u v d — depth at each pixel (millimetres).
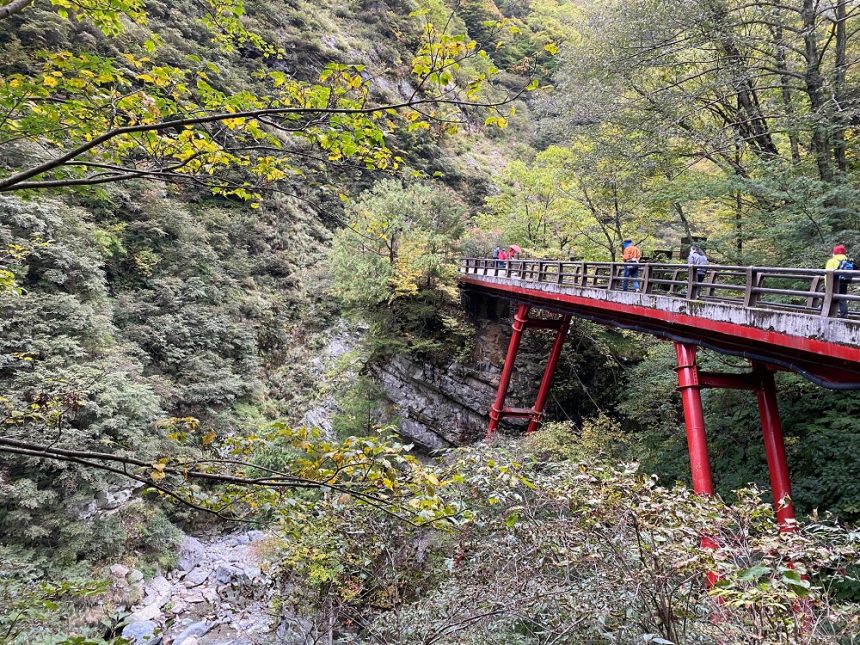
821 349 5137
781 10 11258
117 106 2918
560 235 21016
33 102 2766
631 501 3518
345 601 5727
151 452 12539
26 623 5594
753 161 11984
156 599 11242
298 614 6160
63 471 10938
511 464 3568
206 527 14945
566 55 14914
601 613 3703
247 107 2807
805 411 9547
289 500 3004
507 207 23844
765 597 2580
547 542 4156
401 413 18109
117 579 10977
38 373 10805
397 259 18047
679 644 3139
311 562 5562
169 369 17469
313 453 2678
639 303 9008
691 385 7676
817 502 7727
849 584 5305
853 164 11234
